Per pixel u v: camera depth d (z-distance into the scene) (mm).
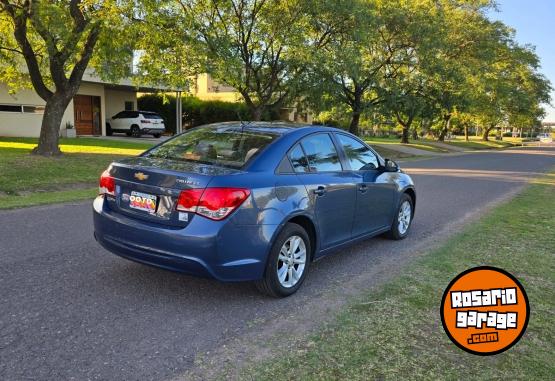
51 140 14289
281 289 4355
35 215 7465
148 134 29344
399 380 3031
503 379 3100
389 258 5859
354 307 4219
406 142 39594
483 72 37094
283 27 18422
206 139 4906
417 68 27000
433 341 3586
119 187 4395
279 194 4266
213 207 3844
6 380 2891
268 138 4684
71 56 13984
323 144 5184
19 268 4906
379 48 26391
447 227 7836
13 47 15219
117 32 12555
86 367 3078
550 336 3748
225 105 38375
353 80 24625
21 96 23141
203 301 4273
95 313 3906
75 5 12602
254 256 4066
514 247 6414
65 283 4547
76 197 9211
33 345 3330
